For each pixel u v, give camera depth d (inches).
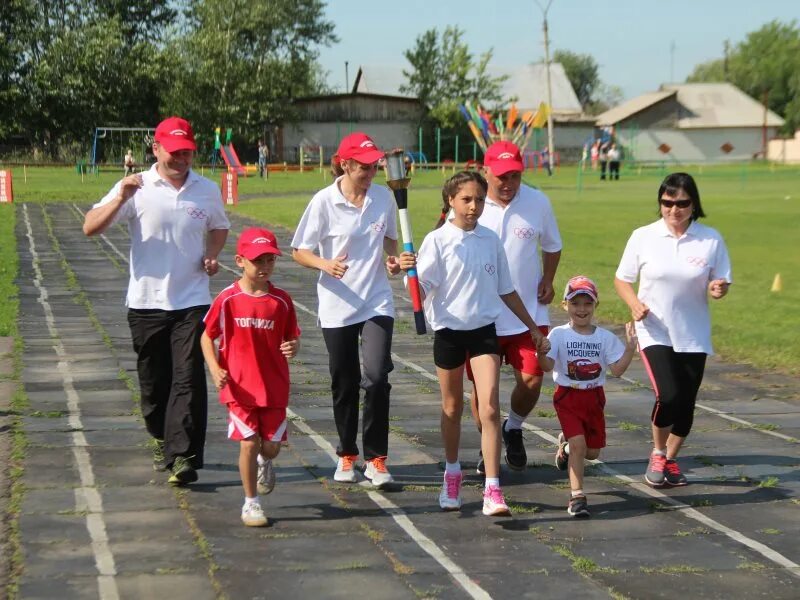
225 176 1164.5
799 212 1171.3
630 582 184.5
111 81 2363.4
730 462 268.1
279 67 2536.9
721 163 3088.1
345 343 237.1
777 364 396.2
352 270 237.0
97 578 179.5
